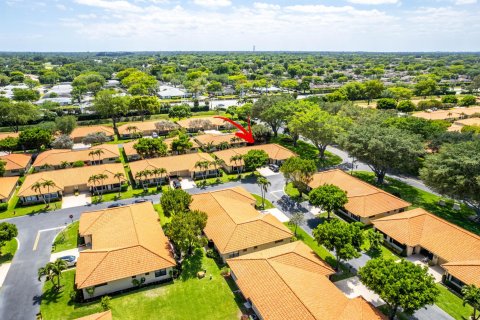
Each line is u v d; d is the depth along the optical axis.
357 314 42.91
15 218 75.69
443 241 59.69
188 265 59.69
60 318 48.00
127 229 62.62
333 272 53.53
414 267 45.06
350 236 53.66
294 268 51.97
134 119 163.62
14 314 48.69
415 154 84.75
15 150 119.50
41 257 61.66
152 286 54.47
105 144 119.12
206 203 73.75
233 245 60.31
